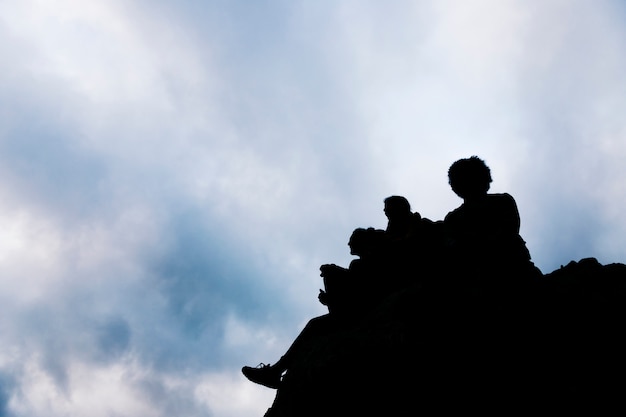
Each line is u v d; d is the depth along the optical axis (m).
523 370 4.14
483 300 4.32
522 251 4.47
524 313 4.26
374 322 5.08
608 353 4.10
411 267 6.00
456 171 4.92
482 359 4.27
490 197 4.73
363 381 4.68
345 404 4.65
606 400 3.89
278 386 5.90
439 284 4.68
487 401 4.14
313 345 5.49
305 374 4.96
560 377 4.05
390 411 4.44
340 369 4.79
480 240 4.50
